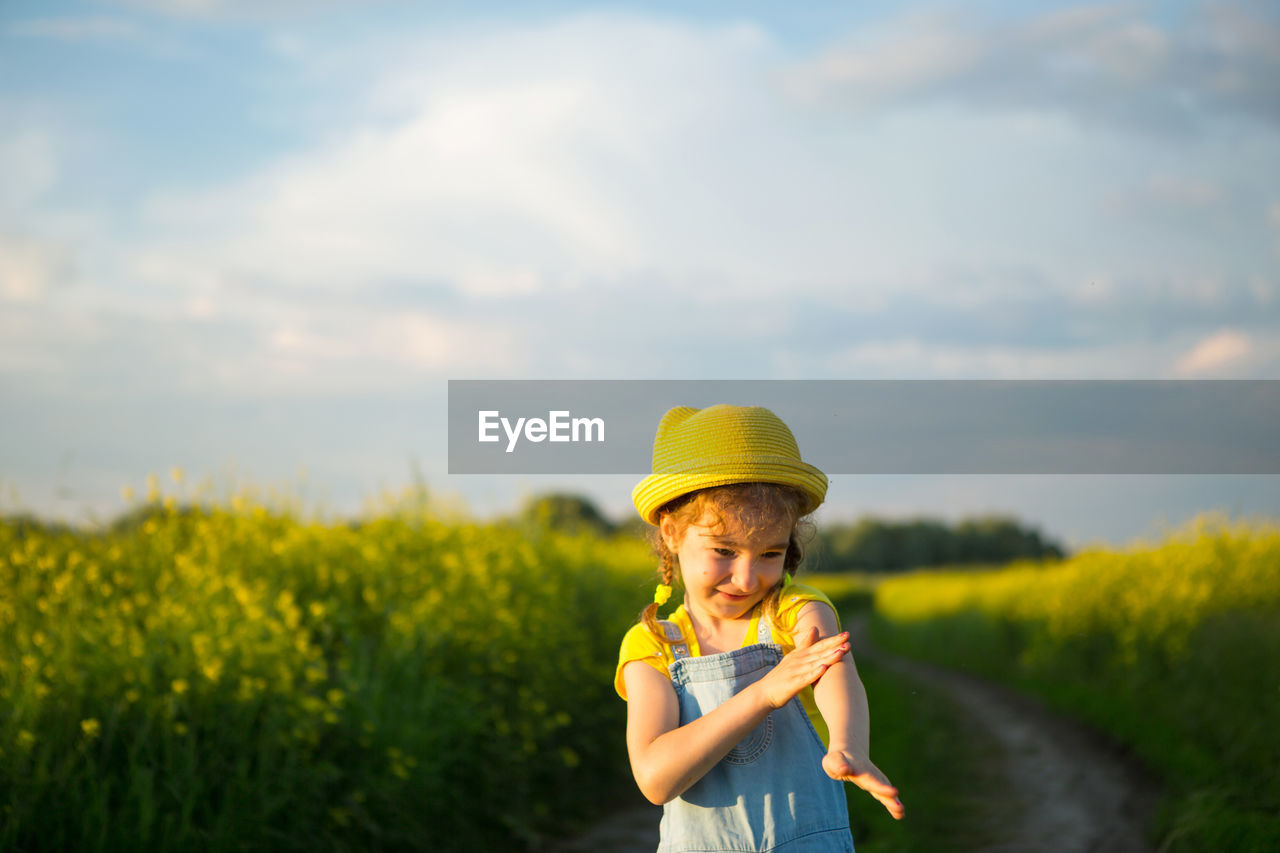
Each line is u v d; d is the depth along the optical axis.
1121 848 5.36
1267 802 5.11
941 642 21.48
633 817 6.48
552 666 7.02
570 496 11.73
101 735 4.08
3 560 5.19
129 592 5.42
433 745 5.22
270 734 4.38
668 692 1.75
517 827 5.56
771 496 1.69
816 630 1.56
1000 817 6.32
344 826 4.56
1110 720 8.63
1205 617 9.92
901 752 7.84
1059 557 20.44
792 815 1.69
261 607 5.07
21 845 3.54
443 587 6.64
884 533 74.38
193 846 3.83
